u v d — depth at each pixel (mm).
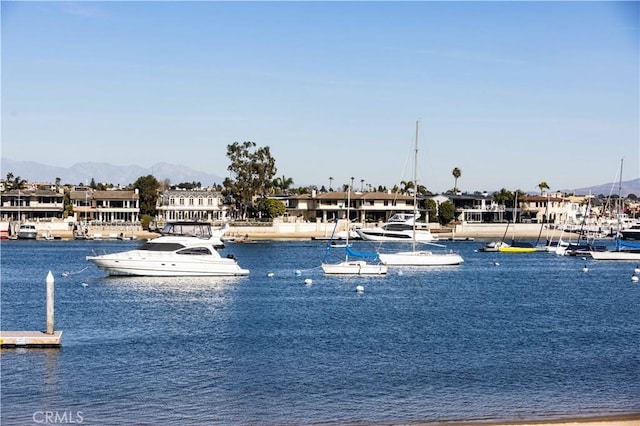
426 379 40375
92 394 37094
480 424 32219
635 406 35500
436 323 58781
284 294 76000
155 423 32875
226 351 46906
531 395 37344
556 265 124750
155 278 85125
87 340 49875
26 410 34531
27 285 83062
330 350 47531
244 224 195750
